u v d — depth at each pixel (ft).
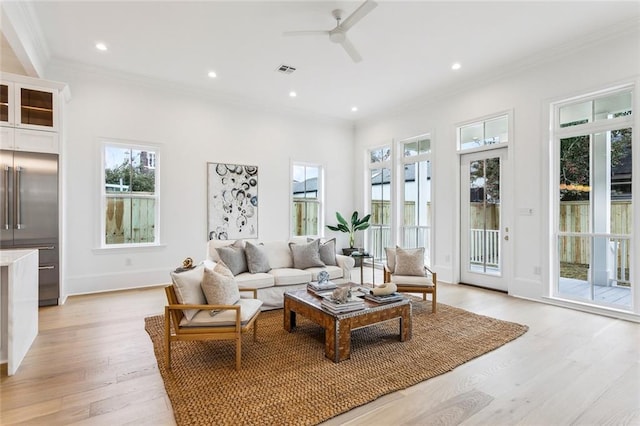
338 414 6.34
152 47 13.43
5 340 8.29
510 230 15.34
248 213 19.85
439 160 18.51
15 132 12.70
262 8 10.77
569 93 13.25
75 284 15.19
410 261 13.57
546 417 6.25
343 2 10.46
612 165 12.51
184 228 17.88
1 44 12.28
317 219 23.43
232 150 19.39
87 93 15.42
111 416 6.26
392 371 8.03
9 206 12.64
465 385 7.41
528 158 14.64
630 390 7.16
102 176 15.87
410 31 12.19
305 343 9.78
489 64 15.02
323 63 14.92
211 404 6.60
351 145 24.32
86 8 10.73
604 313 12.31
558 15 11.19
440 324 11.37
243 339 10.08
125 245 16.44
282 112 21.25
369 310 9.11
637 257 11.62
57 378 7.66
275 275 13.19
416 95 19.02
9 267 7.80
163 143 17.29
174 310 8.15
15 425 5.96
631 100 11.93
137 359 8.66
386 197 22.50
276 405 6.58
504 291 15.81
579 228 13.41
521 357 8.82
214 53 13.97
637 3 10.52
